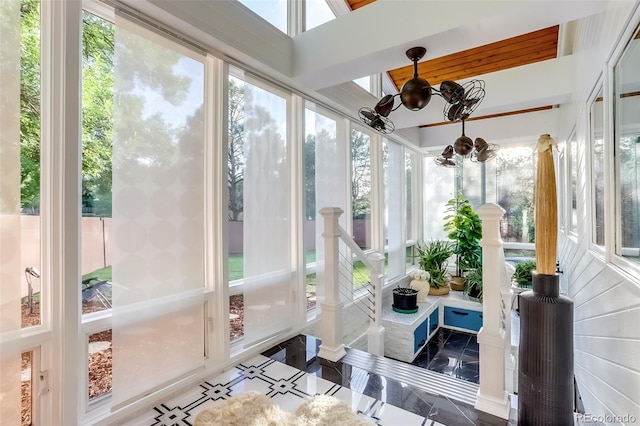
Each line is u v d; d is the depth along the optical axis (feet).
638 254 4.74
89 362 5.31
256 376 6.91
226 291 7.29
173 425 5.33
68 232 4.83
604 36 6.15
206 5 6.49
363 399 6.04
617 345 5.21
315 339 8.89
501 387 5.65
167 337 6.04
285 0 9.27
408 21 6.98
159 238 5.94
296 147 9.47
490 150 10.11
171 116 6.18
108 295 5.60
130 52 5.58
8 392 4.14
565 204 13.35
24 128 4.58
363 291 12.42
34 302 4.63
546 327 5.06
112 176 5.40
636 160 4.90
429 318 14.11
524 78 10.47
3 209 4.12
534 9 5.78
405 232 16.65
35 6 4.69
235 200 7.97
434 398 6.07
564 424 4.97
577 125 9.50
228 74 7.43
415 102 7.13
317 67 8.29
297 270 9.39
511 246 17.62
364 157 13.34
